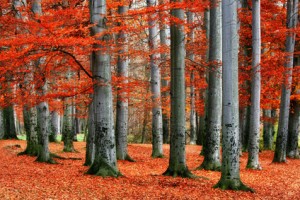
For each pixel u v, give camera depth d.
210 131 14.30
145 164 15.91
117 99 16.17
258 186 11.26
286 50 17.53
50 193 8.27
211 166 14.20
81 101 16.97
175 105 11.61
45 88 13.74
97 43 10.33
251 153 15.43
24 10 12.03
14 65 9.73
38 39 8.84
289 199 9.51
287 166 17.16
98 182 9.81
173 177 11.43
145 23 15.66
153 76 18.36
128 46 16.36
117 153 16.84
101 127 10.82
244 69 18.08
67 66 12.45
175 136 11.71
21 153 16.73
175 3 10.43
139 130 42.31
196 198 8.71
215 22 13.52
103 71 10.66
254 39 15.13
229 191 9.69
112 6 12.59
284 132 18.23
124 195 8.55
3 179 9.82
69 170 12.28
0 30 11.59
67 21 10.95
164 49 14.98
